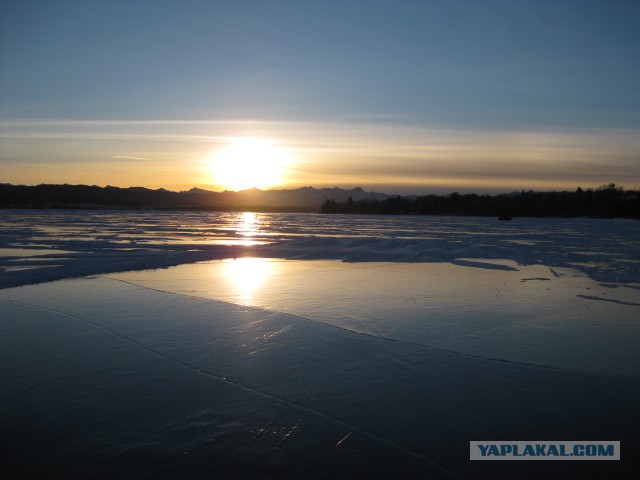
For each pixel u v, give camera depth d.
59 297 12.68
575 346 8.80
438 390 6.70
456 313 11.27
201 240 34.09
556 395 6.59
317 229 54.50
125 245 28.45
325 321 10.34
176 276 16.69
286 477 4.62
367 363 7.75
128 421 5.69
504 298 13.12
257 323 10.06
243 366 7.55
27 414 5.86
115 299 12.44
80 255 22.27
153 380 6.95
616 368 7.67
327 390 6.66
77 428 5.51
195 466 4.77
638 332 9.75
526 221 102.56
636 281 16.31
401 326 10.04
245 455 4.97
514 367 7.65
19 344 8.56
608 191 151.75
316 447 5.15
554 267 20.06
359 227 61.91
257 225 64.56
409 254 24.56
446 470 4.78
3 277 15.56
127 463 4.80
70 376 7.08
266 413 5.92
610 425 5.76
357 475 4.66
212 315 10.71
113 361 7.72
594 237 43.12
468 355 8.21
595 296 13.54
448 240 36.59
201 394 6.47
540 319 10.78
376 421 5.77
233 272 17.86
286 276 16.94
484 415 5.97
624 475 4.77
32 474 4.62
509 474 4.75
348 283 15.45
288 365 7.61
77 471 4.66
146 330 9.48
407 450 5.12
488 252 25.56
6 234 38.44
